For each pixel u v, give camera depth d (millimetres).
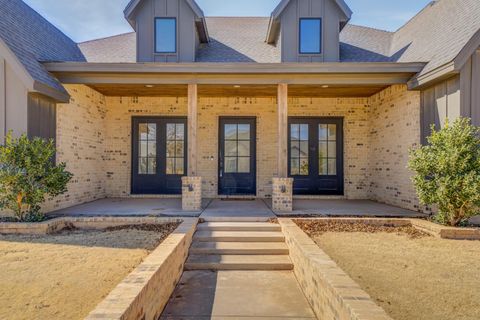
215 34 10000
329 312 2822
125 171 9625
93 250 4422
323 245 4730
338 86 8125
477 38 5723
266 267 4625
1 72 6191
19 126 6172
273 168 9664
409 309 2824
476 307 2865
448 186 5328
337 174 9828
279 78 7246
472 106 6047
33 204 5766
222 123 9773
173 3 8312
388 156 8445
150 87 8445
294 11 8234
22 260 3990
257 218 6137
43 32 8102
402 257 4219
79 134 8094
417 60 7309
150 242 4832
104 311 2229
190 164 7102
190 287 4027
